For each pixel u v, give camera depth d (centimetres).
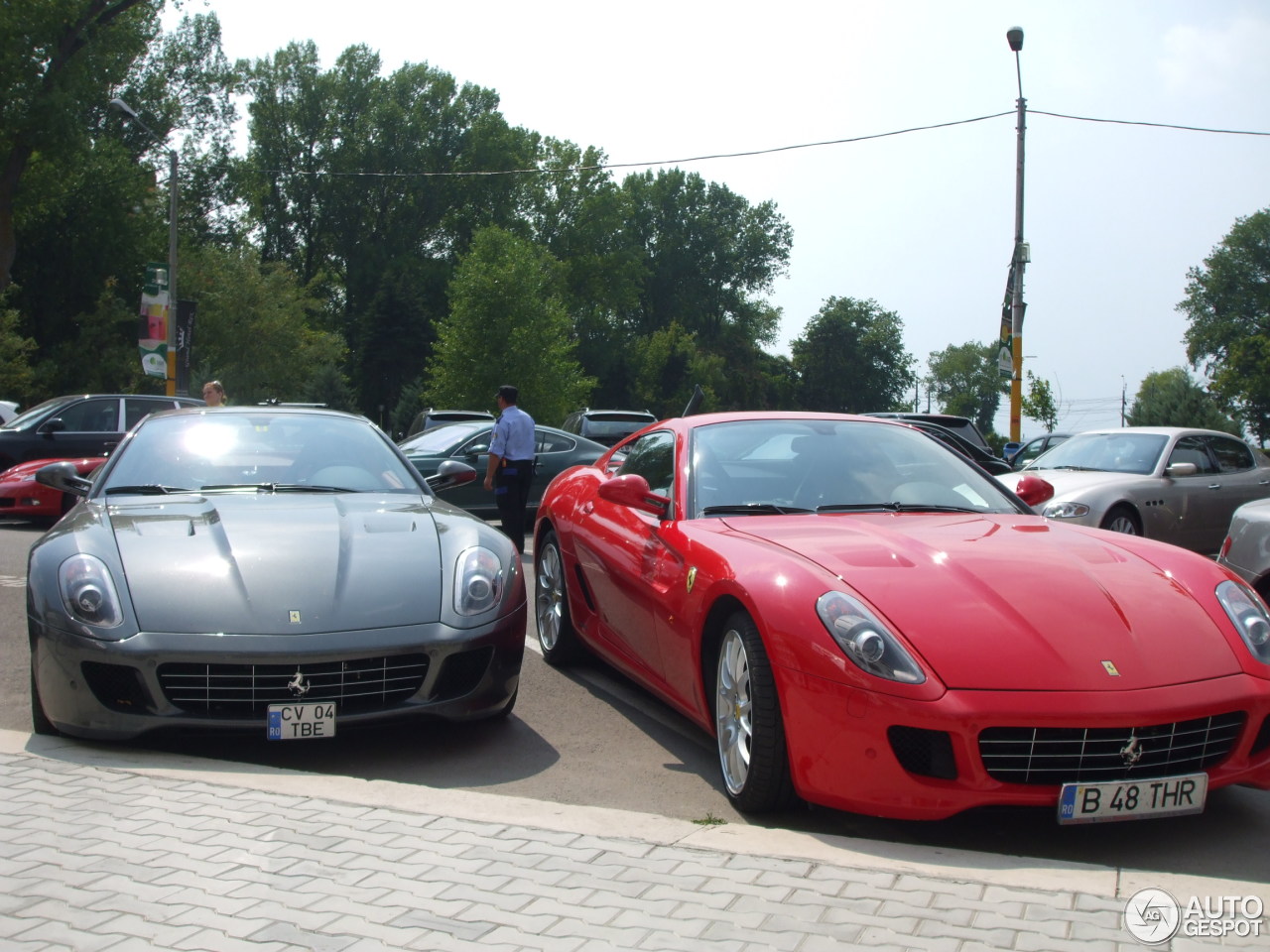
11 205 3256
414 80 6744
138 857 298
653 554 454
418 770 412
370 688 410
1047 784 313
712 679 402
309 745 442
